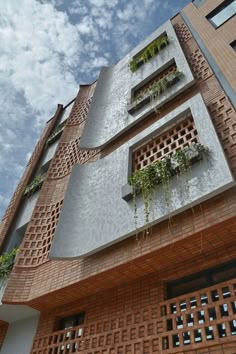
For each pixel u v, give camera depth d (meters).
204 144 5.16
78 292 6.00
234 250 4.53
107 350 4.90
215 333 3.88
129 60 10.75
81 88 13.40
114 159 7.01
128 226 5.24
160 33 10.29
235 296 3.99
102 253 5.66
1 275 7.35
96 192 6.62
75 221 6.32
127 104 8.48
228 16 8.43
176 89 7.32
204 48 8.03
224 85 6.30
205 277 4.77
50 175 9.45
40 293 6.15
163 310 4.78
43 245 7.37
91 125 8.73
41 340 6.27
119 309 5.38
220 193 4.55
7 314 7.32
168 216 4.80
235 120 5.34
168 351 4.17
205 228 4.35
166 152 6.28
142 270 5.32
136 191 5.55
